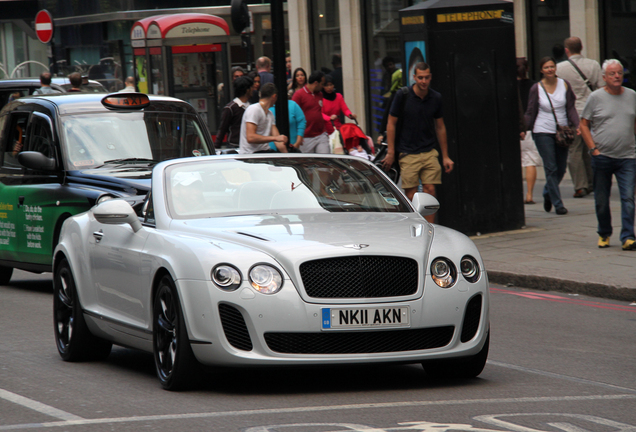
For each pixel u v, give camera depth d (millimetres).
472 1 23766
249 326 10594
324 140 27219
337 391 11273
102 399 11023
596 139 20594
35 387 11789
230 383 11766
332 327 10609
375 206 12961
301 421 9695
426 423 9547
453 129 23531
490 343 14312
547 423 9555
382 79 38969
